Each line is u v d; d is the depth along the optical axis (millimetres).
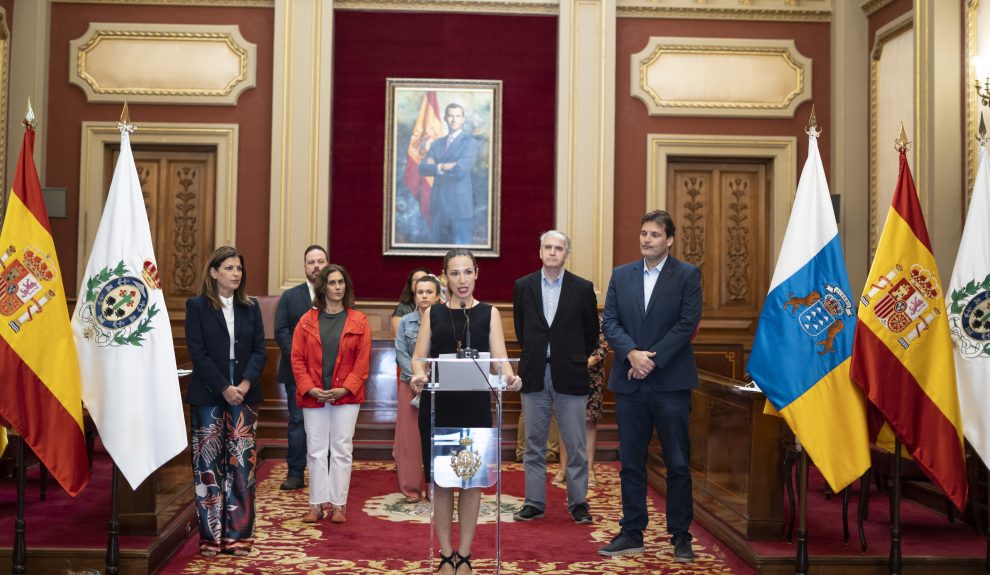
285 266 9016
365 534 5113
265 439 7895
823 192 4449
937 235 7031
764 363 4320
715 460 5496
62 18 9086
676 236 9500
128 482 4102
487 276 9281
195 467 4652
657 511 5840
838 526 5121
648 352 4555
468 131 9305
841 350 4285
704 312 9484
